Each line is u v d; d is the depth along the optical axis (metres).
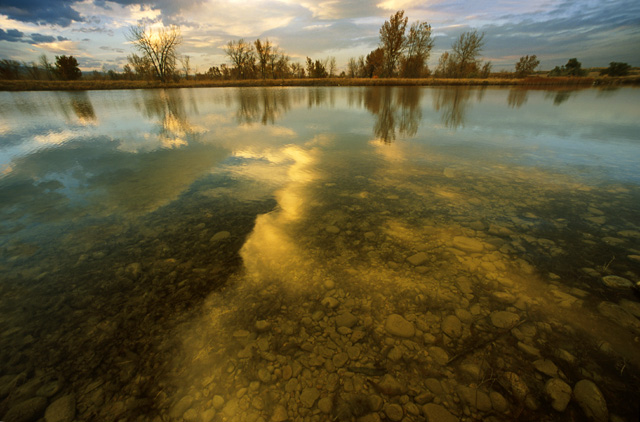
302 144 6.57
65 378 1.64
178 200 3.89
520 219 3.22
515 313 1.98
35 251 2.83
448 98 17.81
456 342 1.79
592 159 5.23
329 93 23.11
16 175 4.73
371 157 5.58
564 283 2.24
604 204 3.51
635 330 1.81
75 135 7.60
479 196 3.83
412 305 2.09
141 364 1.72
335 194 4.00
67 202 3.84
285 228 3.18
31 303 2.20
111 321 2.04
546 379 1.55
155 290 2.32
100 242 2.98
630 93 20.81
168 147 6.39
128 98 19.83
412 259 2.60
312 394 1.51
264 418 1.41
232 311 2.09
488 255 2.62
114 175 4.75
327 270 2.49
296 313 2.05
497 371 1.60
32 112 12.23
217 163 5.28
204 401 1.50
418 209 3.53
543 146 6.19
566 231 2.96
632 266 2.39
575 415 1.39
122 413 1.46
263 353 1.75
